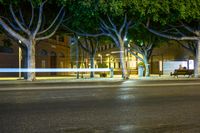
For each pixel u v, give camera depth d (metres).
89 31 29.66
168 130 5.95
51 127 6.14
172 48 43.91
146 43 35.66
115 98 10.81
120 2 22.22
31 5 24.00
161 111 8.08
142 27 30.42
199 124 6.51
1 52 38.34
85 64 44.28
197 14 24.88
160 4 23.86
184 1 24.56
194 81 22.12
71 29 29.67
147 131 5.85
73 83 20.44
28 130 5.87
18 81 23.25
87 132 5.76
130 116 7.35
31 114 7.55
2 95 11.73
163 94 12.17
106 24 27.84
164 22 25.52
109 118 7.09
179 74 32.69
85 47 38.31
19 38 24.22
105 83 19.94
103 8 22.19
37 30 24.58
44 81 23.16
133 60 49.06
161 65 45.41
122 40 27.58
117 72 52.78
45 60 45.69
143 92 12.98
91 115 7.45
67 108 8.49
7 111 7.97
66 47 53.53
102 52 67.75
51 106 8.84
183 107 8.77
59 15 26.80
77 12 22.91
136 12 24.22
